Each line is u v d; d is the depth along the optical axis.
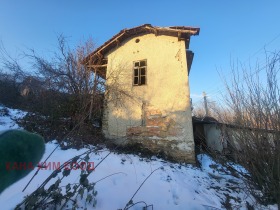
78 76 8.04
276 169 3.00
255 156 3.19
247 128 3.26
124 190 3.24
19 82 9.36
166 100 7.30
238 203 3.60
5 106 8.33
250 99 3.26
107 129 7.76
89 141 6.46
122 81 8.16
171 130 6.92
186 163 6.38
